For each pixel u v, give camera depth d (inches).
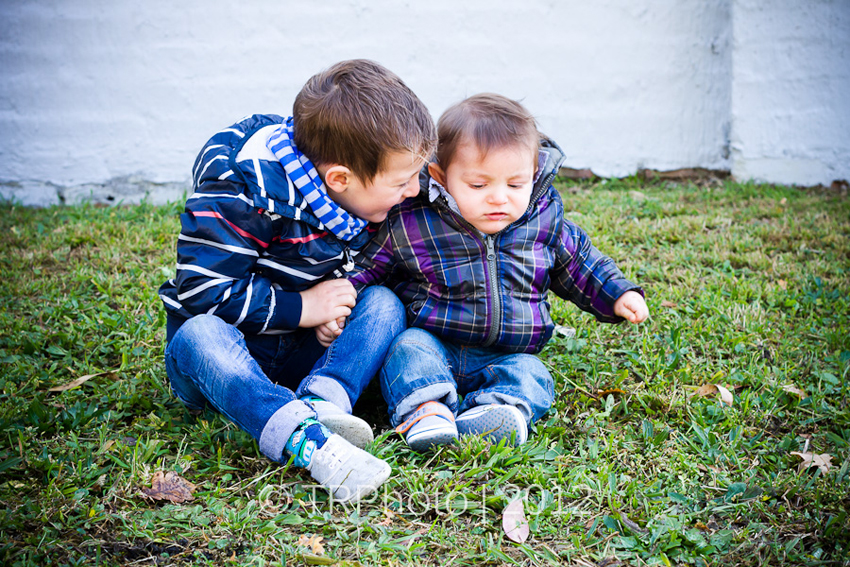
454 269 87.1
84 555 63.1
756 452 82.7
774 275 135.9
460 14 199.8
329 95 77.6
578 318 114.3
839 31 200.2
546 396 86.3
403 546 65.0
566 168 214.1
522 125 83.0
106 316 111.7
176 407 88.7
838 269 136.9
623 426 88.3
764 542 67.8
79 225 158.1
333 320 83.7
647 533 68.6
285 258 82.0
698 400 92.7
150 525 66.7
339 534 66.2
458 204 84.0
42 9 184.7
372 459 71.5
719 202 188.9
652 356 103.5
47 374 94.8
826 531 68.6
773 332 112.3
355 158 76.9
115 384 92.9
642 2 206.4
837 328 113.1
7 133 189.5
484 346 90.2
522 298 90.0
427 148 79.2
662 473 77.9
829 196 199.2
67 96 189.8
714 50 212.7
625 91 211.5
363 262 88.8
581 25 205.8
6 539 64.4
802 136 208.5
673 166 217.3
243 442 78.8
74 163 192.7
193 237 77.0
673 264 139.9
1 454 76.7
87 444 79.9
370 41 197.3
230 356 74.7
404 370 82.4
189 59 191.0
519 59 205.2
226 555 64.1
